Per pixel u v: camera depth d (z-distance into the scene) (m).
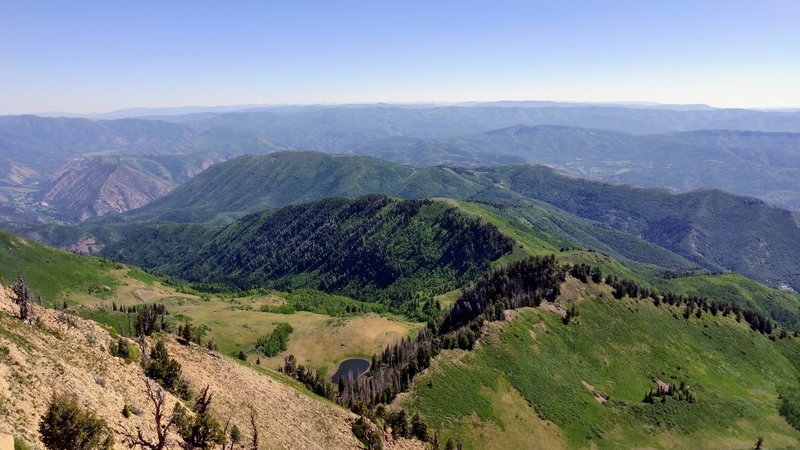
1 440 26.03
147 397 47.06
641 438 122.88
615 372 148.50
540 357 138.00
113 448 33.62
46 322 50.38
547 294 177.00
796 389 170.88
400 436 86.62
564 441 112.50
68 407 30.78
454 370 118.94
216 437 41.41
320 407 79.31
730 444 128.88
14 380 34.84
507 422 110.44
